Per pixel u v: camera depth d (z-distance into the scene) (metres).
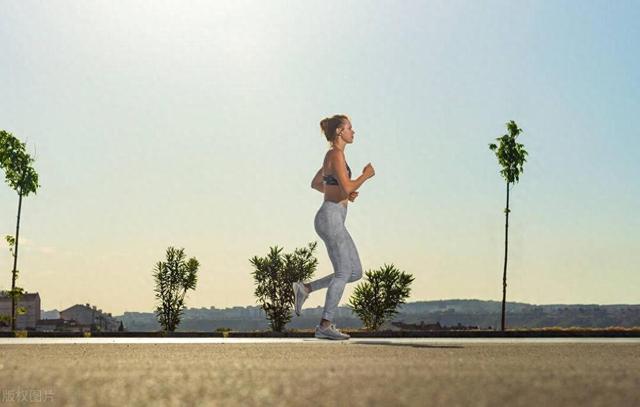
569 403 2.73
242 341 9.04
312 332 14.85
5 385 3.42
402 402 2.76
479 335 13.56
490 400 2.81
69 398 2.94
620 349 6.50
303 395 3.01
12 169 24.23
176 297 22.53
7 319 23.95
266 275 21.61
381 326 21.41
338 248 11.02
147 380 3.65
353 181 11.08
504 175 24.09
